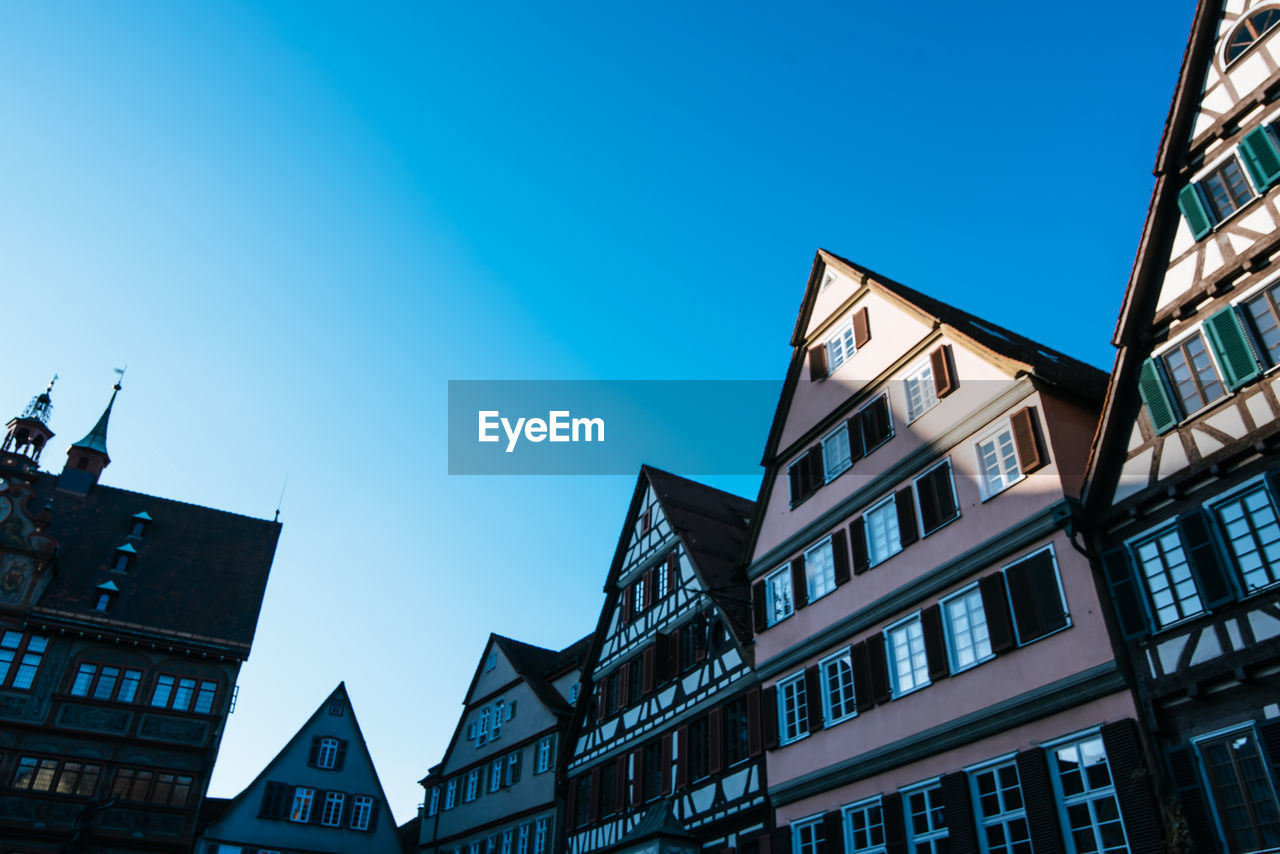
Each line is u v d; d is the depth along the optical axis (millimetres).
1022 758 14211
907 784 16234
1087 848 13070
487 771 34406
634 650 27266
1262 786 11273
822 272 23469
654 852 20469
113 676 34062
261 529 42750
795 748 19203
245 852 36094
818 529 20641
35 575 34500
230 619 37500
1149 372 14156
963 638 16141
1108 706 13336
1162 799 12148
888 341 20406
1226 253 13703
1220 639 12227
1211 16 14977
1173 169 14820
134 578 37438
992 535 16062
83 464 40844
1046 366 17656
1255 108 14008
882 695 17312
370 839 38656
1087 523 14328
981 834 14656
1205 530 12727
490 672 37438
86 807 31188
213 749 34156
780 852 18484
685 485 30266
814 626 19781
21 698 32344
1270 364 12758
